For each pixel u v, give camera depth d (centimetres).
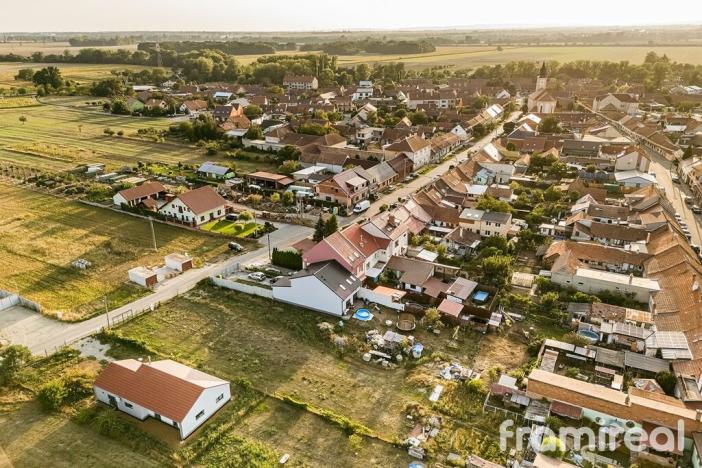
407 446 4500
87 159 13888
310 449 4503
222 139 15450
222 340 6062
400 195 11050
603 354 5591
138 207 10025
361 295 6875
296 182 11556
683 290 6328
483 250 7888
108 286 7306
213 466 4325
